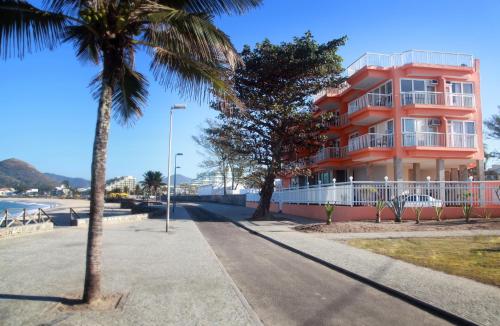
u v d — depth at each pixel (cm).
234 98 767
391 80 2784
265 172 2744
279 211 3291
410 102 2747
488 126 3916
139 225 2195
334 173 3625
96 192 634
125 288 728
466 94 2770
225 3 690
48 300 638
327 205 1894
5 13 622
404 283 766
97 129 642
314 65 2466
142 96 899
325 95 3503
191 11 702
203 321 551
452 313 582
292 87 2492
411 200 1972
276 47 2470
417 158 2758
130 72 816
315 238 1516
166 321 548
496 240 1313
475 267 902
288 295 717
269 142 2578
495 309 600
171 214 3334
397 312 616
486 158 4606
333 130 3441
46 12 649
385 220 1975
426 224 1777
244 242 1506
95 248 629
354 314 606
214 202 6706
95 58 853
